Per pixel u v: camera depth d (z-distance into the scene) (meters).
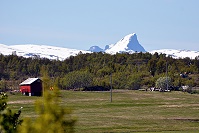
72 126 33.19
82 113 165.12
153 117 151.88
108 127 124.12
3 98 38.19
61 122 32.88
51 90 33.59
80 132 113.00
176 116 154.88
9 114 36.91
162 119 145.50
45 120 32.62
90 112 169.50
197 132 112.19
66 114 33.22
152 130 117.81
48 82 34.12
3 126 36.44
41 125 32.56
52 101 33.16
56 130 32.59
